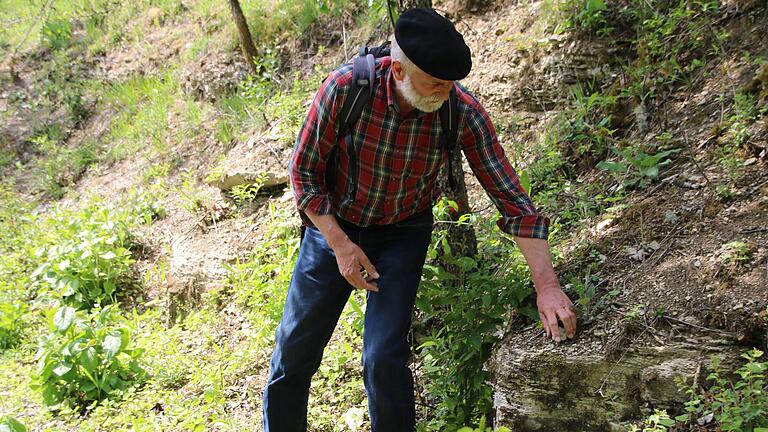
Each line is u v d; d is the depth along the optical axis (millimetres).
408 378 2699
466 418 3262
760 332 2721
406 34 2412
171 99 7566
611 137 4195
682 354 2791
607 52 4582
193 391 4207
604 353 2881
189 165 6734
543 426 2969
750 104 3650
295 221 5098
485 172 2818
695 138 3758
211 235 5660
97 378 4383
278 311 4238
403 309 2732
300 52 6910
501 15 5531
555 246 3604
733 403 2600
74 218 6289
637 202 3582
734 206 3252
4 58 9688
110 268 5750
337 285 2883
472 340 3111
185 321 4930
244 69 7160
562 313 2852
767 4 4109
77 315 4898
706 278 2975
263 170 5746
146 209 6324
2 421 3838
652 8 4520
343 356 3850
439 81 2428
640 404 2822
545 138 4500
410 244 2881
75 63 9141
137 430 3697
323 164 2771
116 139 7863
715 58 4121
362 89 2582
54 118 8773
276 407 3035
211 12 8164
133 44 8789
